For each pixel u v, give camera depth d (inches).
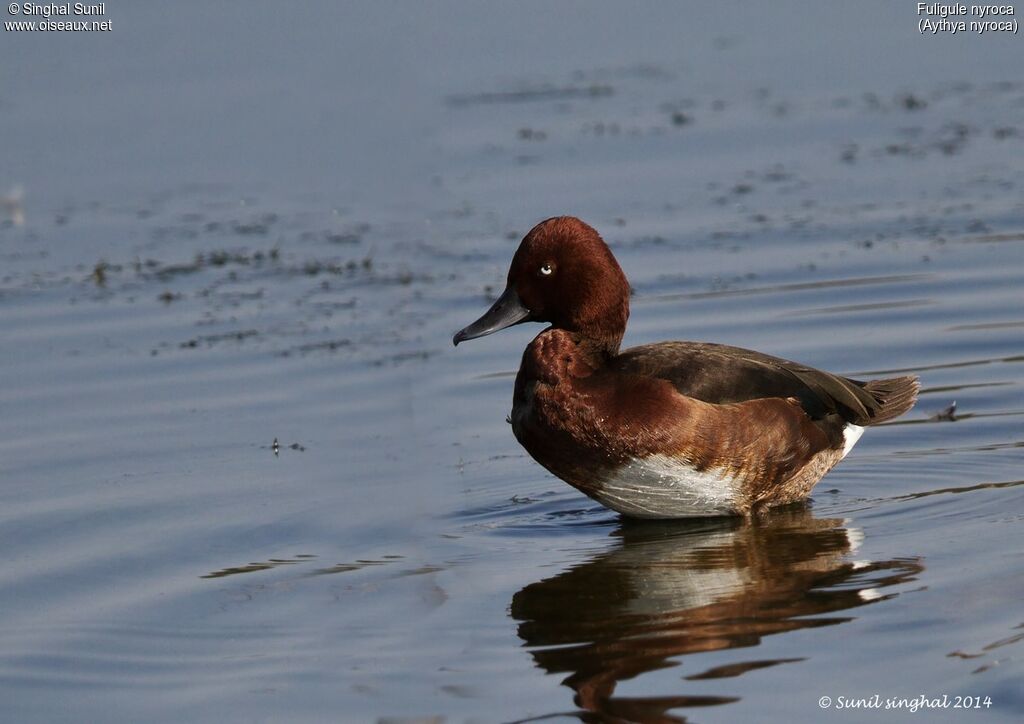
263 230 706.8
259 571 371.9
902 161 765.3
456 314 592.7
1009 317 562.9
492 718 285.7
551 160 789.9
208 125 847.1
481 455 465.1
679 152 797.2
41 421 489.1
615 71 969.5
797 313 577.0
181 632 335.9
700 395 394.0
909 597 331.3
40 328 581.6
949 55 964.6
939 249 636.7
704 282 613.9
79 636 334.6
